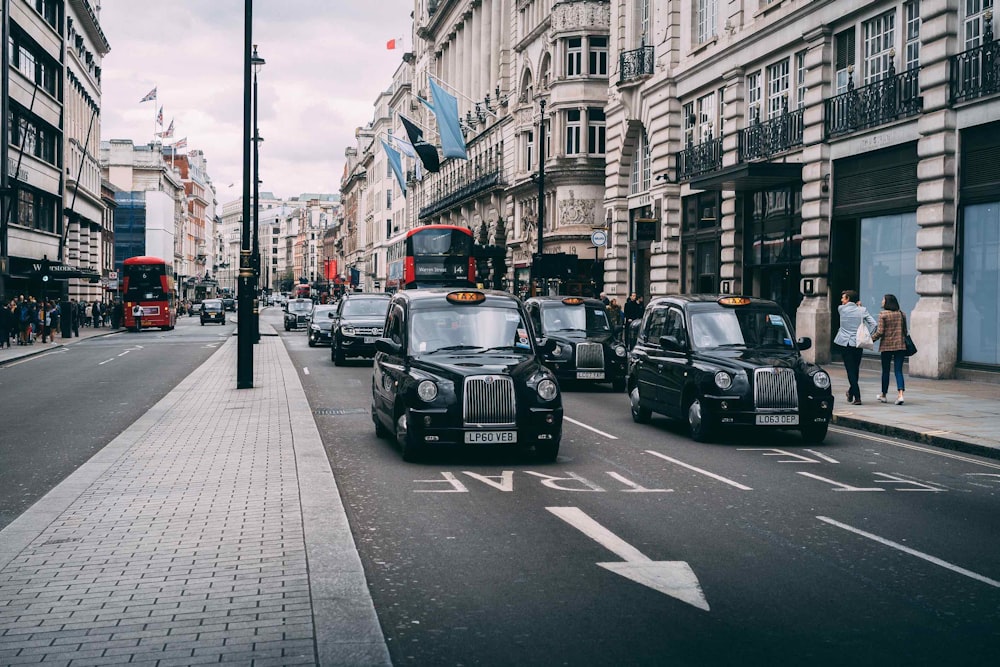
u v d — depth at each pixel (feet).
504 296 41.42
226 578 19.66
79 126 214.28
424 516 26.66
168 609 17.71
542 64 161.48
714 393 40.96
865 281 76.95
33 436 43.32
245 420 46.47
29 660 15.19
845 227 80.33
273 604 17.97
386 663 15.05
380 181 391.86
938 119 65.62
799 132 84.79
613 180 128.88
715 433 44.57
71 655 15.40
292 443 38.81
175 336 164.25
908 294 71.56
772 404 40.65
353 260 493.36
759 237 93.91
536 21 168.35
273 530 23.82
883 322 53.21
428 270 129.29
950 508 28.02
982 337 64.13
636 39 123.75
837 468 35.22
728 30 97.50
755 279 95.55
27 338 130.82
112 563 20.85
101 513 25.82
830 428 47.14
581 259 148.66
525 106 169.78
